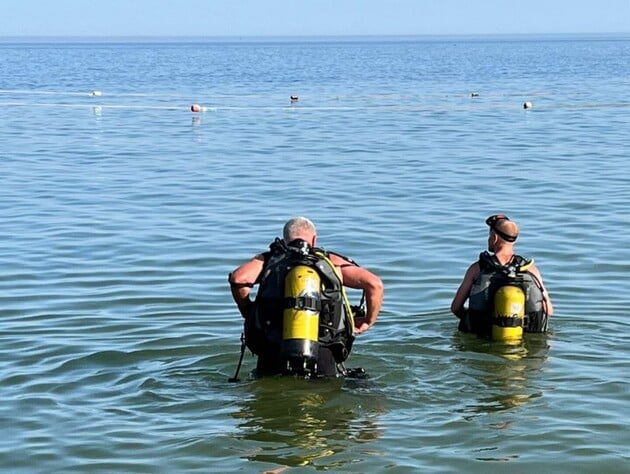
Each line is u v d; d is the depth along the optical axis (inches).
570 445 235.1
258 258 281.9
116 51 6082.7
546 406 261.6
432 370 293.0
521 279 326.6
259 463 225.8
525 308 326.3
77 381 287.4
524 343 320.5
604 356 306.7
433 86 1894.7
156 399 270.1
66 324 350.6
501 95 1622.8
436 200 604.1
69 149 882.8
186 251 469.7
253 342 279.6
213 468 223.6
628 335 330.0
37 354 314.8
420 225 526.3
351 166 761.0
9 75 2415.1
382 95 1627.7
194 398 270.1
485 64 3228.3
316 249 281.1
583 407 260.5
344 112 1267.2
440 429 245.4
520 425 247.9
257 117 1195.9
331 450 232.5
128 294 391.9
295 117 1194.0
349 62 3494.1
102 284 408.8
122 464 227.3
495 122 1122.0
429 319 350.9
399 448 233.6
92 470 224.5
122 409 263.0
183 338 330.6
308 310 269.3
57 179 703.1
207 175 717.3
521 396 269.7
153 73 2539.4
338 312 278.1
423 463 225.1
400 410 258.8
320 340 277.7
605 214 554.6
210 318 356.2
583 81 2074.3
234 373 292.5
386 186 659.4
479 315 326.3
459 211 565.6
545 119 1157.1
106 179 701.9
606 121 1122.7
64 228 525.7
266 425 248.7
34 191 650.2
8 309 371.6
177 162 791.1
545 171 725.9
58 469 225.5
